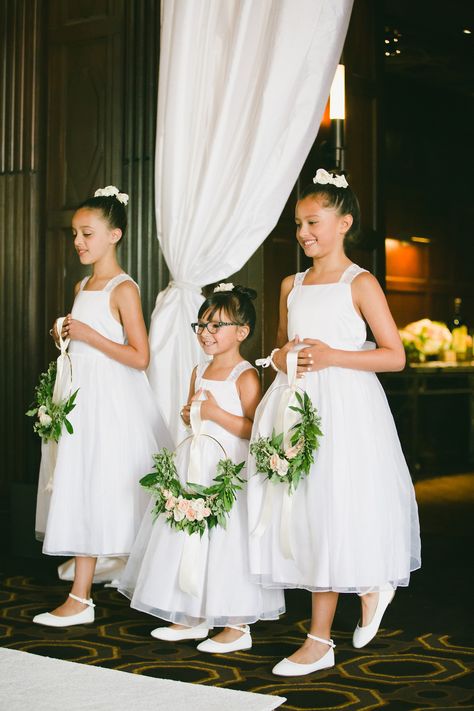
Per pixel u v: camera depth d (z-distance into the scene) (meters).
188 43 3.72
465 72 7.58
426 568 3.80
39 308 4.52
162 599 2.67
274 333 4.04
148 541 2.85
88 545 2.91
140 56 4.17
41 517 3.17
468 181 8.70
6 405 4.59
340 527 2.48
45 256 4.52
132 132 4.20
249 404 2.78
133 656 2.57
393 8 4.88
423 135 8.27
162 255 4.07
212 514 2.64
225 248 3.62
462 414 7.45
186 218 3.72
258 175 3.57
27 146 4.52
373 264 4.38
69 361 3.05
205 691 2.23
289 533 2.51
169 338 3.61
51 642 2.70
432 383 7.09
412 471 6.47
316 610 2.50
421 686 2.31
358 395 2.58
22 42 4.53
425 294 8.33
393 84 7.91
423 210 8.29
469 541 4.35
